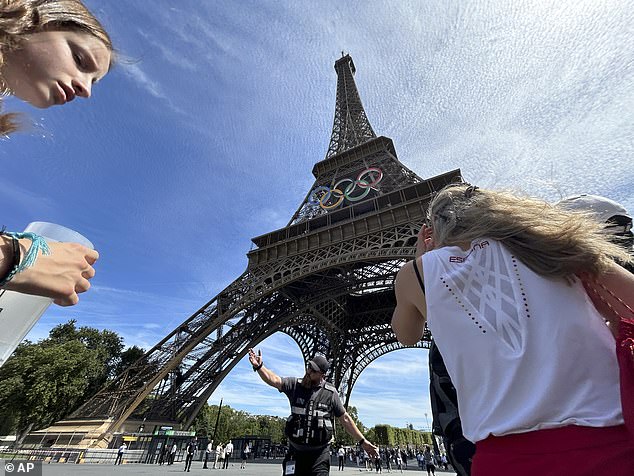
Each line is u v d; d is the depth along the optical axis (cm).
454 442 259
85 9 175
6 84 158
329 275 3938
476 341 159
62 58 163
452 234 202
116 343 6325
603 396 131
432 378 291
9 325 169
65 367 4331
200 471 2588
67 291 162
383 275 3544
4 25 138
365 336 5412
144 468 2584
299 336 4928
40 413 4094
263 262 3578
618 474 110
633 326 138
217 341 3353
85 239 198
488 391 150
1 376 4284
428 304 181
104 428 2905
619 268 157
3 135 167
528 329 149
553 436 127
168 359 3108
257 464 4156
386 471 4122
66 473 1816
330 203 4053
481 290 170
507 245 178
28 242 148
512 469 130
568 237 160
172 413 3319
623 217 248
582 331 142
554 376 135
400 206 2950
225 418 10025
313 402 508
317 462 486
